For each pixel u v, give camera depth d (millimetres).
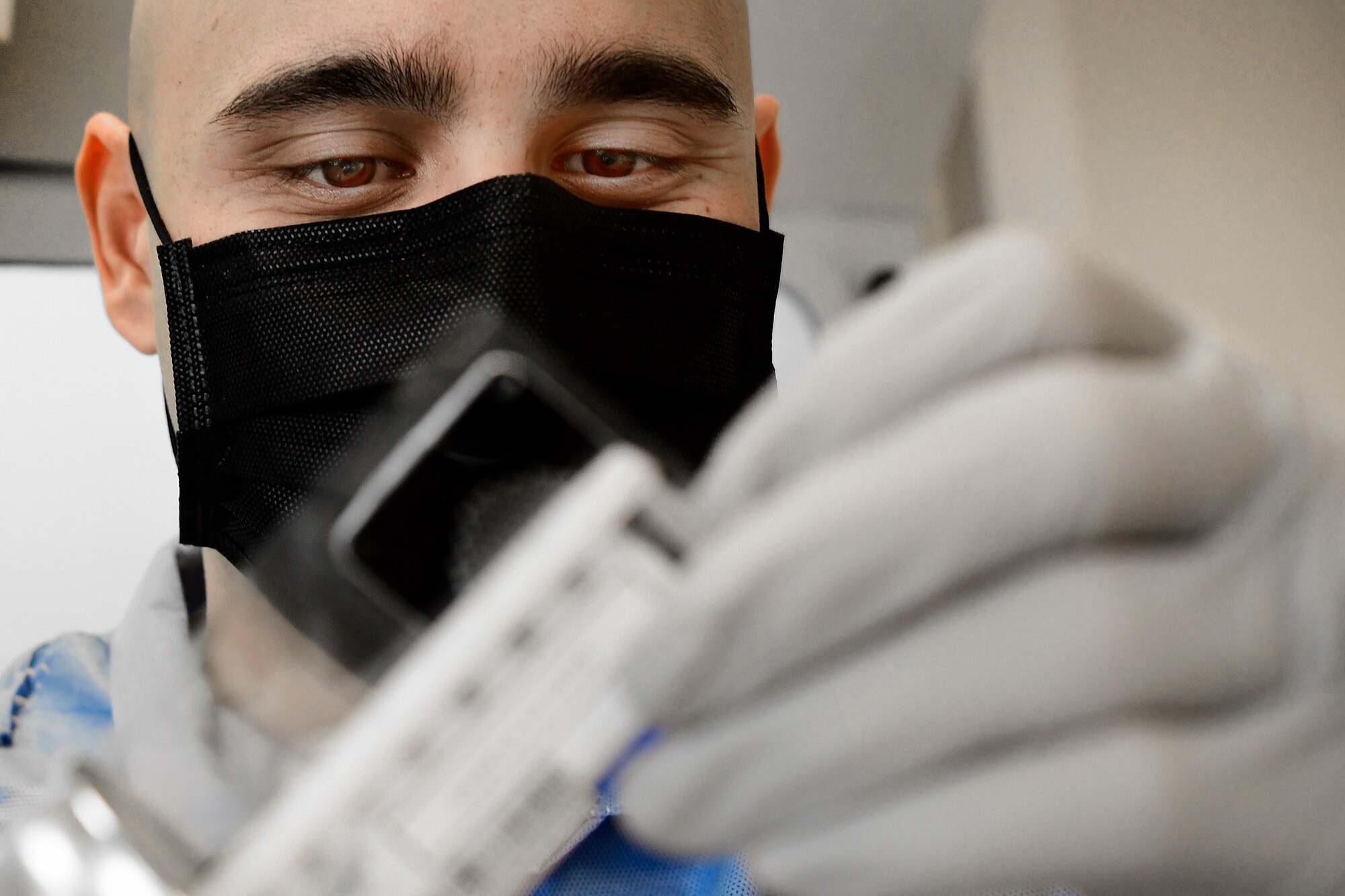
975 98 1642
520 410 437
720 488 344
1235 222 1721
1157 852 281
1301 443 322
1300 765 299
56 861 353
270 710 454
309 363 766
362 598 442
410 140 798
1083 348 323
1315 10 1853
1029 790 294
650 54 812
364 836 327
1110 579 297
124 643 771
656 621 326
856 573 308
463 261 751
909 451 311
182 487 809
